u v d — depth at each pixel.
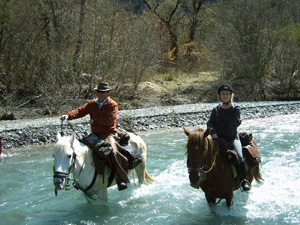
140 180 7.49
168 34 33.56
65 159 5.43
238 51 26.81
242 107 19.55
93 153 6.07
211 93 25.86
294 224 5.70
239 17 26.73
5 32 20.95
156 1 35.78
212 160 5.48
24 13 21.02
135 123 15.52
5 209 6.59
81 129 13.93
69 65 20.62
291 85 26.31
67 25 21.19
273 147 11.10
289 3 26.88
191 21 37.41
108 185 6.41
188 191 7.32
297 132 13.74
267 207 6.35
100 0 22.03
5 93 19.45
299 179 7.85
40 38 21.64
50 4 21.31
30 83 20.92
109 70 22.27
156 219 6.01
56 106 18.83
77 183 6.04
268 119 17.92
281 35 25.81
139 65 23.91
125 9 24.92
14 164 9.81
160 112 17.47
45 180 8.34
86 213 6.27
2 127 13.34
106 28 22.12
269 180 7.81
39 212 6.42
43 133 13.11
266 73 27.38
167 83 27.89
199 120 17.14
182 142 12.46
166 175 8.50
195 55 34.91
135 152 6.73
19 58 21.00
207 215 6.11
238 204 6.49
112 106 6.35
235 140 5.97
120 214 6.22
